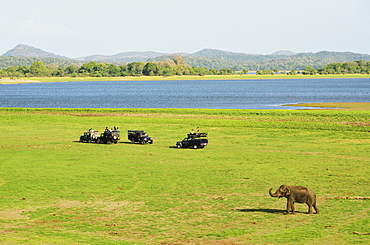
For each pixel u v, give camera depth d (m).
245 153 90.94
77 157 87.56
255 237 39.53
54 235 41.59
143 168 76.75
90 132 107.00
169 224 45.50
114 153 92.00
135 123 139.50
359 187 61.19
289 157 85.88
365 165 77.25
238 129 124.50
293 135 113.44
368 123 128.38
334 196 56.28
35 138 113.44
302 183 64.44
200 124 133.88
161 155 89.44
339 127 121.75
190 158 86.00
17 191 61.16
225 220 46.47
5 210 51.94
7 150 95.75
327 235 39.31
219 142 105.25
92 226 45.12
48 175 71.25
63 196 58.50
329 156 86.38
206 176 70.25
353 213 47.53
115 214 49.91
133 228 44.12
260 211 50.00
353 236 38.75
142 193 59.94
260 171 73.44
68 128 131.25
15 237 40.38
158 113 166.00
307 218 46.22
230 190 61.25
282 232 40.69
